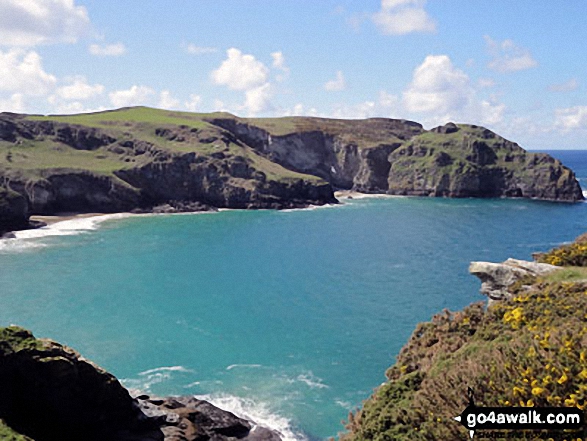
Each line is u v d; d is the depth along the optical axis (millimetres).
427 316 58344
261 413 37312
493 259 87188
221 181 160125
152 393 40031
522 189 189750
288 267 82000
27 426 29438
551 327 19844
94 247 94562
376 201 180000
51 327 53344
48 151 160750
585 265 31375
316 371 44156
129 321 55719
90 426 32469
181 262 84188
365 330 53938
